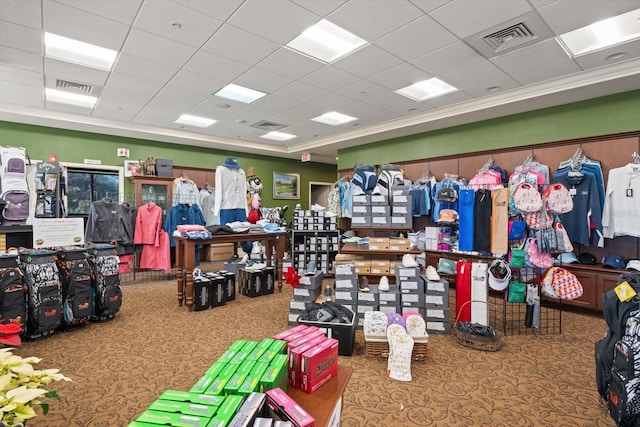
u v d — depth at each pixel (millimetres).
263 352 1397
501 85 4590
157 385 2271
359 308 3457
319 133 7520
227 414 952
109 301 3492
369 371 2531
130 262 5797
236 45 3561
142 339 3076
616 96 4391
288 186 10227
